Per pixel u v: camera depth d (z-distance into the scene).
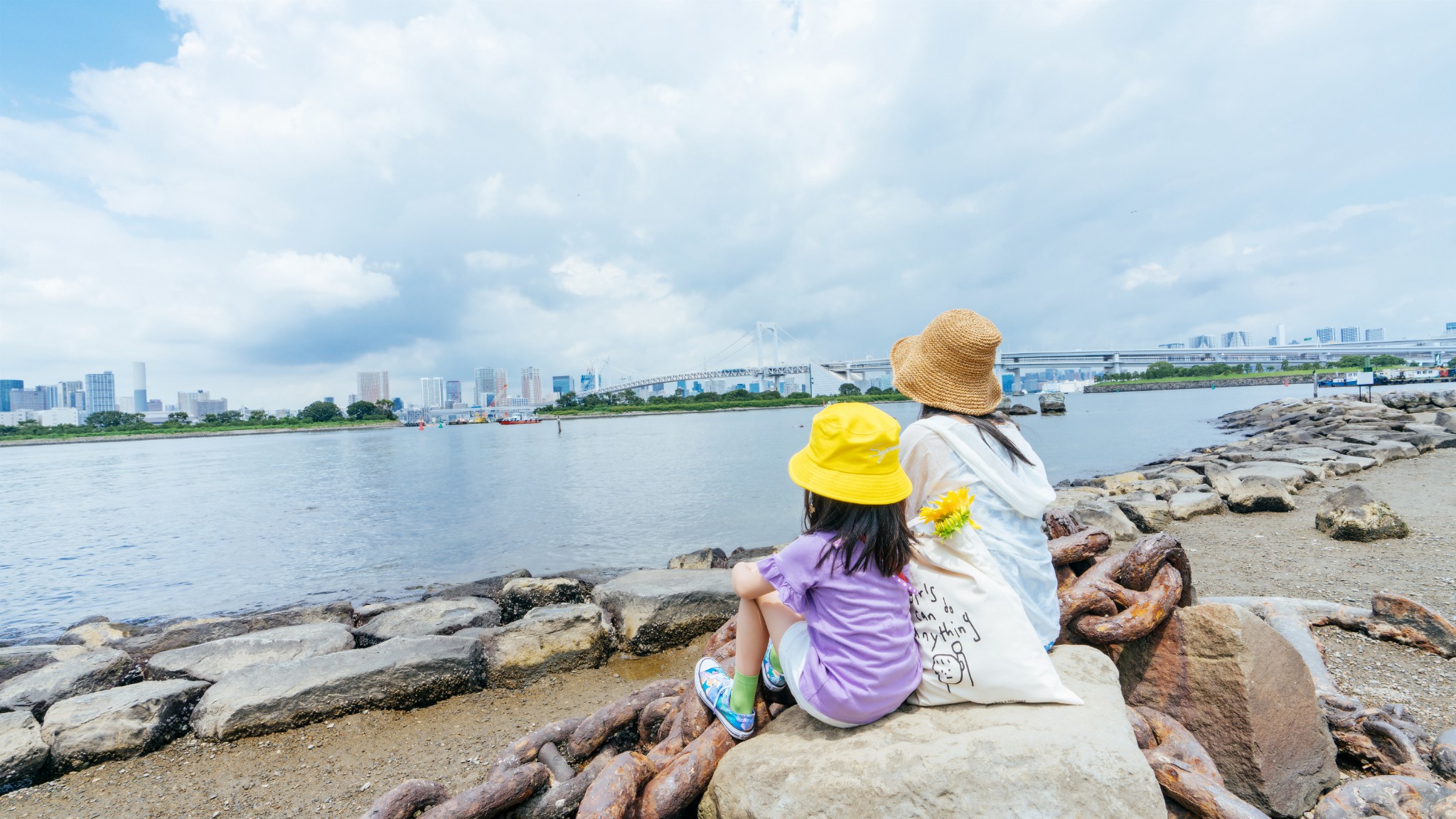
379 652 4.81
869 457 2.21
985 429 2.55
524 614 6.86
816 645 2.24
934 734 2.15
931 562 2.33
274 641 5.36
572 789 2.53
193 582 9.82
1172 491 10.86
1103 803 1.90
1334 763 2.72
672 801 2.32
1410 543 6.49
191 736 4.24
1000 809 1.91
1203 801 2.08
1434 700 3.40
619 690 4.90
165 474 32.16
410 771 3.77
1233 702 2.59
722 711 2.55
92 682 4.99
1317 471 10.90
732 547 10.62
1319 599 5.14
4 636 7.74
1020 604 2.28
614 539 11.46
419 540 12.03
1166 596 2.79
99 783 3.77
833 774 2.06
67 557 11.98
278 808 3.45
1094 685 2.39
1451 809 2.21
